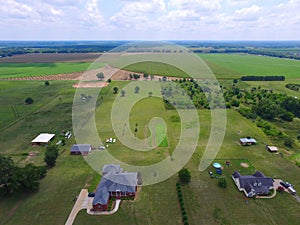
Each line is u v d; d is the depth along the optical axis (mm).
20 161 59438
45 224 40344
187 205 44750
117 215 42312
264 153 63844
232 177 53062
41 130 77375
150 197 46719
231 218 41906
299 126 83438
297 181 52219
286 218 42031
